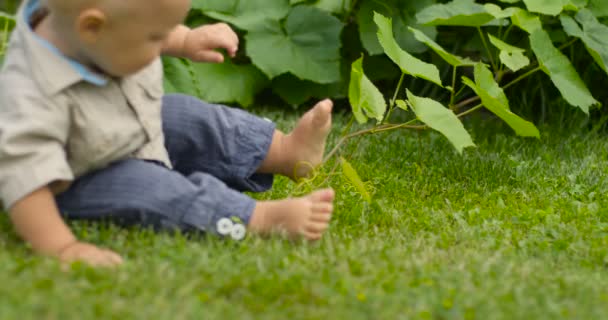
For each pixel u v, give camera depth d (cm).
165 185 202
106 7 182
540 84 388
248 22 364
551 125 377
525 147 343
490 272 188
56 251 181
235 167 237
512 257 208
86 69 193
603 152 331
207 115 236
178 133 232
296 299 165
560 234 231
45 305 146
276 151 241
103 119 197
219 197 206
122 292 159
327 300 164
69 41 189
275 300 165
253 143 239
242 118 240
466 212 250
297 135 241
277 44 362
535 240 224
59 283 159
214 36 240
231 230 204
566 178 294
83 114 193
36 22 200
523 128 271
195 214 203
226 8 370
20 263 168
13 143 181
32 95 186
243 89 371
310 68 362
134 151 209
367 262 190
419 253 207
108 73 196
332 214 237
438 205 263
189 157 236
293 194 246
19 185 180
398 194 270
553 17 368
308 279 175
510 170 301
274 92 382
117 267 172
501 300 171
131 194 200
